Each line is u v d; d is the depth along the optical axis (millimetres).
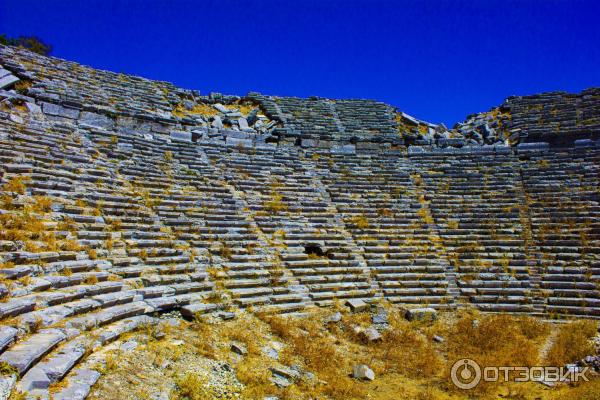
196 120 30000
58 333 9797
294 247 21078
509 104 37531
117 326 11578
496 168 28875
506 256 22125
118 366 9703
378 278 20547
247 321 15148
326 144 31250
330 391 11609
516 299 19859
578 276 20625
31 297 10883
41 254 13016
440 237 23516
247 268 18469
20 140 19844
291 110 35844
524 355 14523
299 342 14258
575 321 18312
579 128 31781
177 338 12438
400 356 14547
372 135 33156
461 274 21219
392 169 29297
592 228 22969
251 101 37062
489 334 16406
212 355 11844
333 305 18125
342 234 22875
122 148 23797
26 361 8172
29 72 26266
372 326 16828
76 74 29016
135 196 20094
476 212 25172
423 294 20047
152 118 27469
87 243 15336
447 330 17203
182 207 20781
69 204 17188
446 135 35250
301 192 25625
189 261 17469
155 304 13875
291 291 18188
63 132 22609
